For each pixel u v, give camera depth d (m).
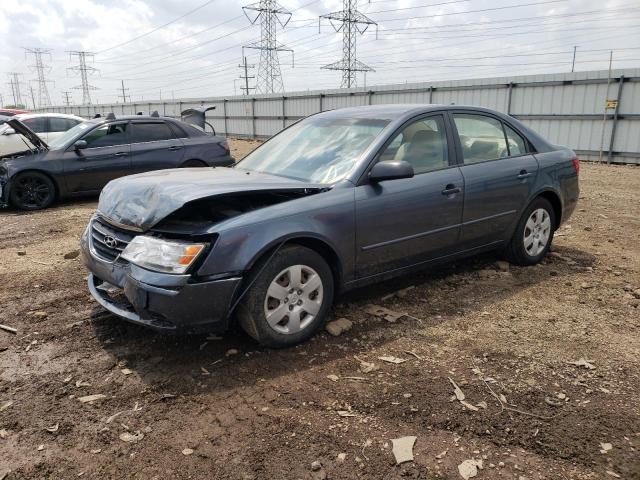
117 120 9.70
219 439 2.67
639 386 3.13
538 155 5.32
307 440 2.66
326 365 3.39
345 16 41.53
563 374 3.27
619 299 4.49
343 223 3.73
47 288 4.85
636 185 11.47
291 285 3.53
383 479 2.39
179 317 3.17
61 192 9.24
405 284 4.84
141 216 3.44
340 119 4.68
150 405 2.97
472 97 19.78
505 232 5.05
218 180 3.77
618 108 15.73
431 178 4.31
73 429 2.76
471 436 2.68
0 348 3.64
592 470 2.43
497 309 4.29
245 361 3.43
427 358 3.47
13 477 2.42
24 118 13.15
